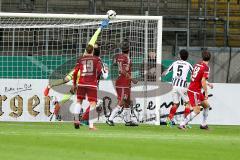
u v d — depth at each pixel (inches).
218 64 2513.5
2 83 1923.0
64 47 2080.5
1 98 1921.8
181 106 1957.4
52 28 2096.5
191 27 2815.0
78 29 2066.9
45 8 2819.9
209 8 2945.4
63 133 1330.0
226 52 2518.5
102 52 2038.6
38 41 2092.8
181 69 1745.8
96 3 2876.5
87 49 1545.3
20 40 2107.5
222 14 2952.8
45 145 1042.1
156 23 1996.8
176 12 2901.1
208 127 1833.2
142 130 1553.9
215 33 2856.8
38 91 1930.4
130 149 1021.8
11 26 2016.5
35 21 2148.1
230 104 2030.0
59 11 2851.9
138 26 2012.8
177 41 2778.1
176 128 1728.6
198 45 2807.6
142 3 2765.7
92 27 2043.6
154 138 1270.9
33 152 927.7
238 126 1968.5
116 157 900.0
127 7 2903.5
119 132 1424.7
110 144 1093.1
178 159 911.0
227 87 2025.1
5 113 1925.4
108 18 1817.2
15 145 1030.4
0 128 1481.3
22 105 1930.4
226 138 1350.9
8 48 2106.3
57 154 911.0
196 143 1183.6
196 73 1689.2
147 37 1962.4
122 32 2033.7
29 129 1457.9
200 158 932.6
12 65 2037.4
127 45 1792.6
